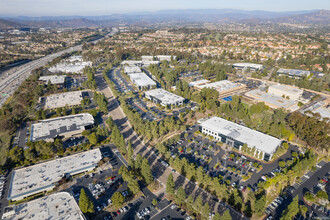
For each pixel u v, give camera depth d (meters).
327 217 110.12
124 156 165.00
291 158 162.00
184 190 124.56
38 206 115.31
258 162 156.88
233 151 170.00
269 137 172.50
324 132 172.12
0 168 145.62
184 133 195.88
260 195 125.62
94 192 129.62
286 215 102.00
